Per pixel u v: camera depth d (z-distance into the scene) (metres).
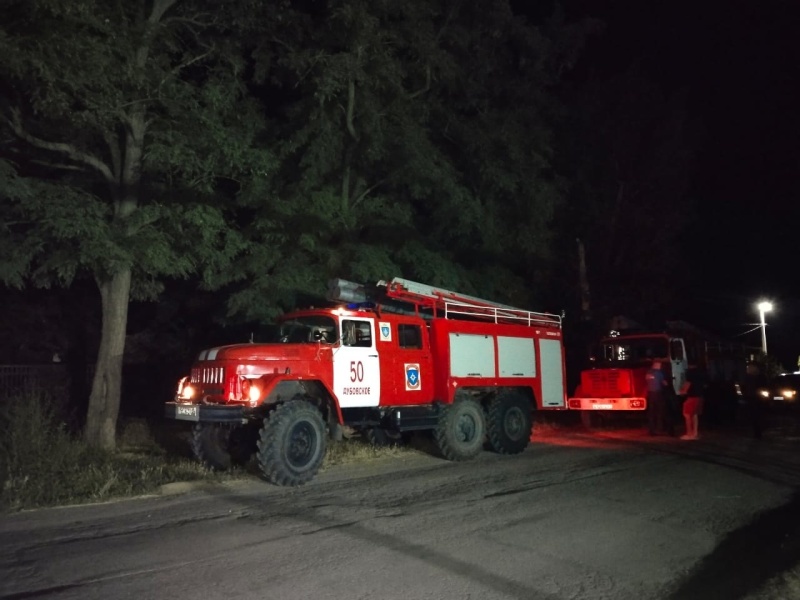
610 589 6.20
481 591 6.07
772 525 8.43
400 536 7.71
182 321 21.23
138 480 10.25
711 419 21.25
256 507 9.07
